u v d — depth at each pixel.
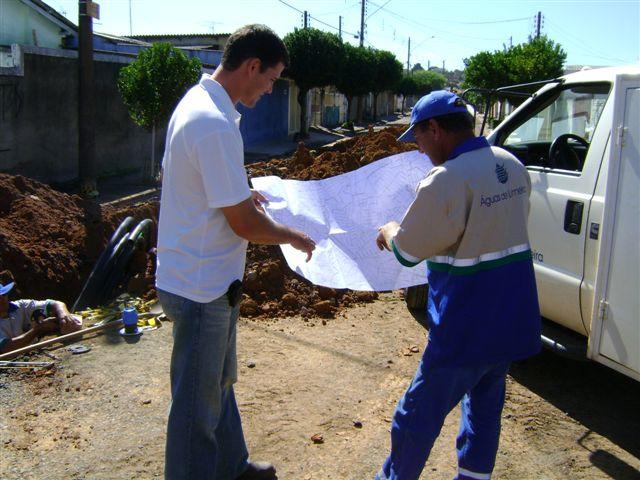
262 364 4.41
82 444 3.40
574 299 3.94
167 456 2.64
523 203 2.67
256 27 2.56
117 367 4.29
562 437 3.68
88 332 4.81
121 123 15.74
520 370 4.58
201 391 2.61
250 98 2.65
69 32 19.94
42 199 7.05
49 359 4.37
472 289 2.57
